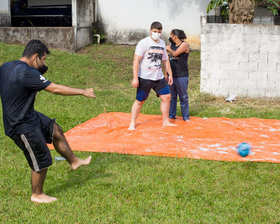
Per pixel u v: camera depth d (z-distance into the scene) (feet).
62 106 27.61
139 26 52.90
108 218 11.44
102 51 48.65
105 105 28.40
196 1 50.57
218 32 29.48
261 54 29.50
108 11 53.42
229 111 26.99
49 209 12.17
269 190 13.38
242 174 14.79
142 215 11.62
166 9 51.72
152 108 28.04
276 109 27.58
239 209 12.03
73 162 13.93
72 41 47.09
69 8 56.70
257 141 19.35
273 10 41.81
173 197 12.82
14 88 11.52
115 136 19.99
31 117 12.05
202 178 14.37
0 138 19.53
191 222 11.25
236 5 30.81
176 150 17.44
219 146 18.29
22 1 57.67
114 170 15.28
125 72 39.96
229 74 30.04
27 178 14.55
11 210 12.03
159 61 20.77
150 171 15.11
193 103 29.32
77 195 13.09
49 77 36.01
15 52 42.32
